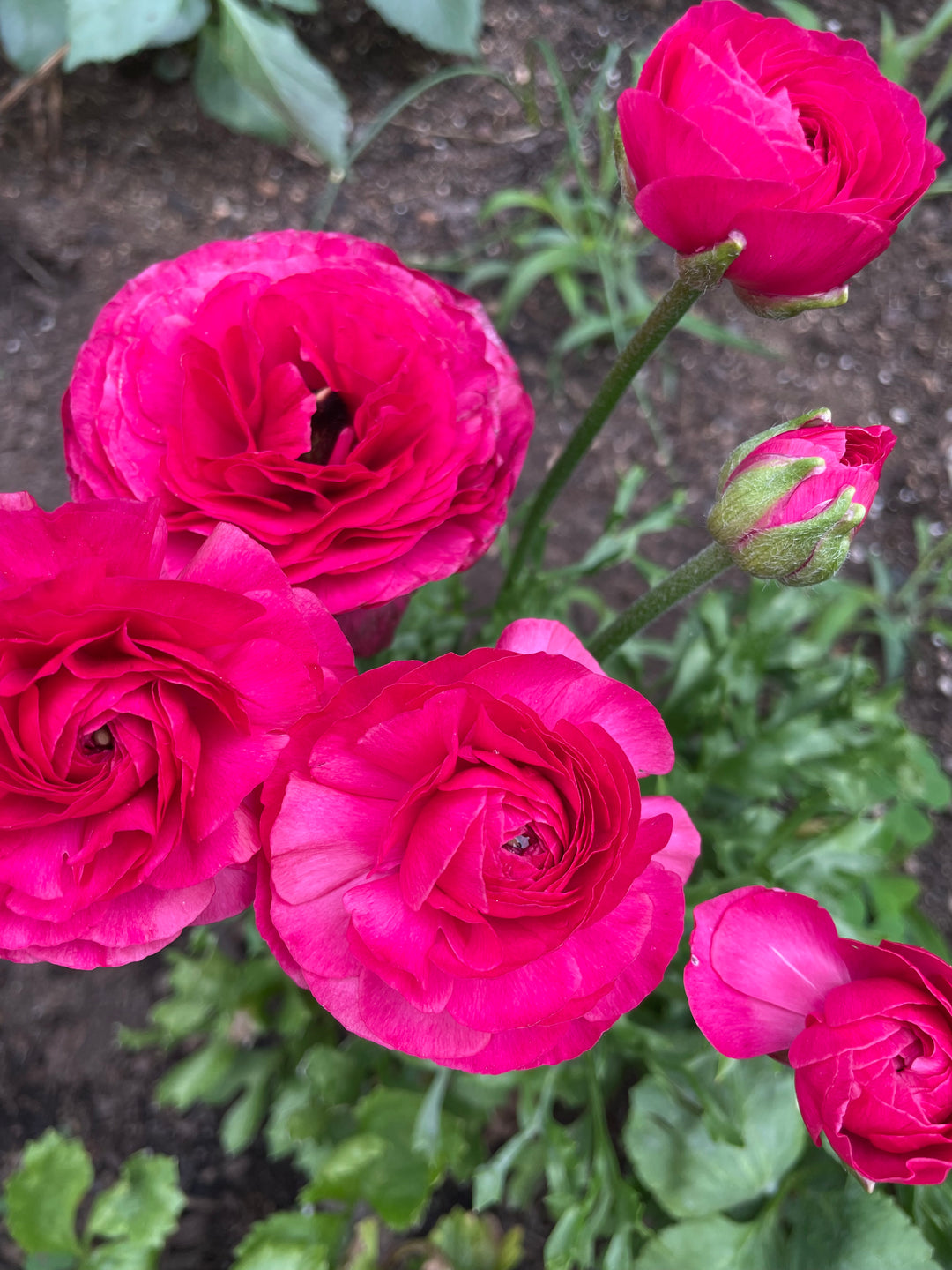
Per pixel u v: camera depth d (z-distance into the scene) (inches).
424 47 21.1
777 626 13.9
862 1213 11.6
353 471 8.7
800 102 8.7
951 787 15.4
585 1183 13.3
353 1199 12.1
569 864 7.2
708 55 8.8
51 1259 13.0
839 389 20.5
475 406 9.6
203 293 9.5
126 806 7.0
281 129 18.0
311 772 7.4
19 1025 16.0
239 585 7.4
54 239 19.6
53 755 6.8
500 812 7.0
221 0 13.8
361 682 7.3
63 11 17.6
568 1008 7.1
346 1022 7.4
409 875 7.1
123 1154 15.5
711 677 14.3
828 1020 7.8
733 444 20.1
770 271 8.7
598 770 7.1
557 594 15.3
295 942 7.3
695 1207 12.4
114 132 20.4
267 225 20.2
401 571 9.2
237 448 9.1
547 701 7.6
